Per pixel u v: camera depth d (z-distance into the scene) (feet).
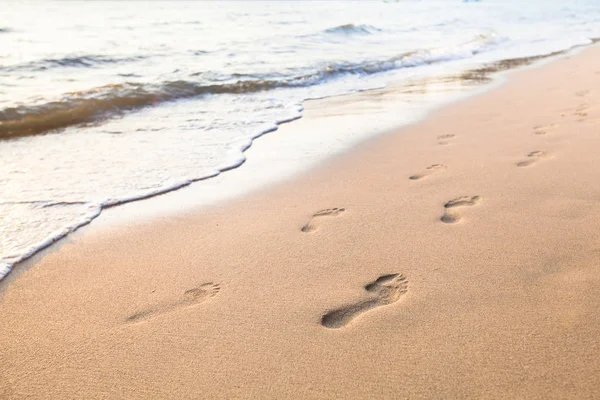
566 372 5.09
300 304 6.60
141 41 37.78
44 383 5.44
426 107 18.63
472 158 12.05
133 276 7.63
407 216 9.06
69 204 10.43
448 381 5.08
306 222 9.19
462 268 7.16
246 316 6.41
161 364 5.63
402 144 13.91
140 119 17.66
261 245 8.34
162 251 8.38
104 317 6.61
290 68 26.99
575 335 5.60
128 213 10.03
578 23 54.49
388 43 38.70
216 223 9.39
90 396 5.22
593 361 5.20
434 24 52.13
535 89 20.72
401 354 5.51
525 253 7.42
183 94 21.44
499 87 21.79
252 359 5.60
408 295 6.61
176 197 10.80
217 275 7.48
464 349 5.51
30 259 8.27
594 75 23.40
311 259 7.77
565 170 10.68
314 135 15.40
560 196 9.36
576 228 8.08
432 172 11.32
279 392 5.10
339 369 5.36
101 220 9.72
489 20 56.80
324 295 6.77
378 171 11.72
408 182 10.83
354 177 11.44
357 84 24.49
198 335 6.09
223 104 20.04
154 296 7.05
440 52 33.42
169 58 30.04
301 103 20.38
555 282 6.65
